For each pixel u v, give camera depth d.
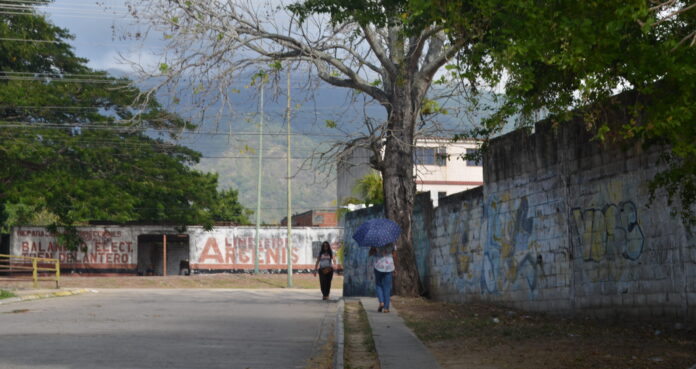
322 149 22.94
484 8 9.62
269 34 21.83
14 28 52.38
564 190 17.31
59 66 54.22
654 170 14.13
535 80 10.68
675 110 8.64
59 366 10.18
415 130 24.53
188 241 70.31
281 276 64.38
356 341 13.85
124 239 65.44
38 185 51.41
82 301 24.14
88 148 52.22
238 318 18.14
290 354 11.88
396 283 24.75
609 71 9.34
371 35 23.19
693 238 13.10
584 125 16.45
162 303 23.53
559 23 8.73
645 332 13.49
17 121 50.97
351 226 34.09
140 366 10.30
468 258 22.69
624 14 8.09
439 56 23.30
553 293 17.75
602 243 15.83
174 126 29.77
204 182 62.62
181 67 20.41
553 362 10.41
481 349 12.00
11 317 17.64
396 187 24.53
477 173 58.34
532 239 18.78
